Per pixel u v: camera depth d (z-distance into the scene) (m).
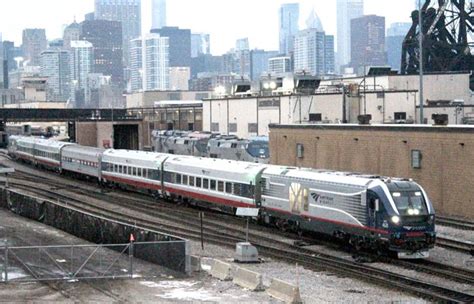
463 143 59.09
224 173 61.53
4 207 68.69
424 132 63.00
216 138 100.19
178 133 121.88
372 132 69.00
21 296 33.06
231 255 45.12
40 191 84.75
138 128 160.50
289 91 117.62
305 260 42.44
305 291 34.59
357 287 35.62
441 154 61.41
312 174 49.62
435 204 62.34
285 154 83.19
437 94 119.50
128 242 44.16
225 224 57.88
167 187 73.50
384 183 43.28
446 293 33.84
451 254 44.69
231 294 33.97
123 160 84.81
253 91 135.00
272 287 33.69
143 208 69.06
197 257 39.50
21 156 128.38
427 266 40.94
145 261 41.56
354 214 44.78
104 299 32.59
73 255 41.88
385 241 42.38
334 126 74.31
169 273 38.53
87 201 76.06
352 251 45.59
